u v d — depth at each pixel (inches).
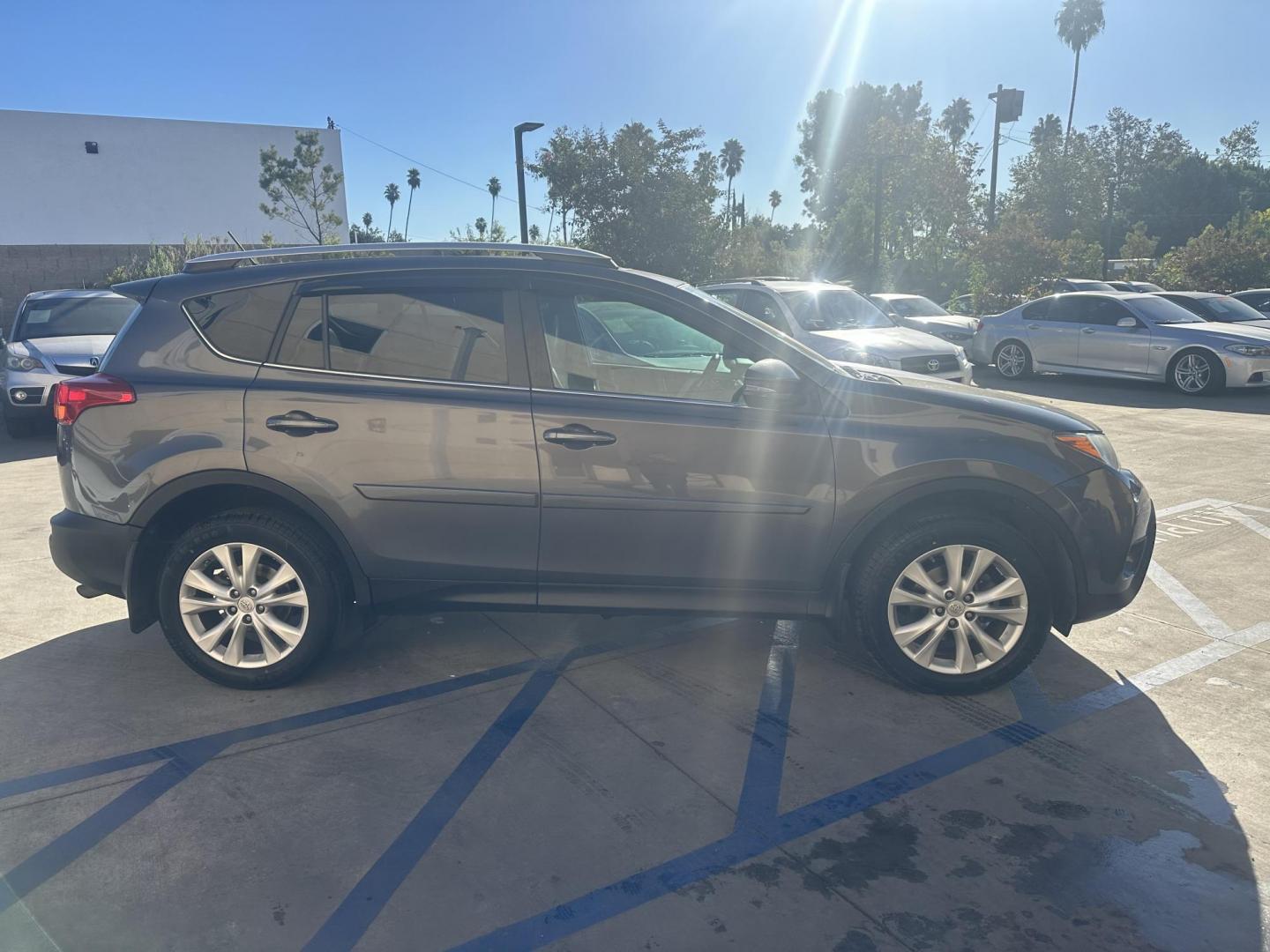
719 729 142.4
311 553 149.2
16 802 121.0
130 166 1467.8
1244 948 95.9
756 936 97.4
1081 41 2341.3
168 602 150.9
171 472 147.2
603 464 146.9
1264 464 337.4
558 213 1057.5
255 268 152.8
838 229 1338.6
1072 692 156.0
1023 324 612.1
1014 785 126.7
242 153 1549.0
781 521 149.1
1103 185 1450.5
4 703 149.6
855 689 156.6
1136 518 152.3
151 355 149.7
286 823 116.8
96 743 136.7
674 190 1024.9
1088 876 107.5
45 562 226.5
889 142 1336.1
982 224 1330.0
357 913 100.4
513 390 148.6
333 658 168.9
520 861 109.7
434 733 140.8
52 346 409.4
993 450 146.3
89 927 97.9
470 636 179.2
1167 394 537.0
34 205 1408.7
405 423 146.9
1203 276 1035.9
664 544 149.8
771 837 115.0
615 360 151.0
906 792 125.1
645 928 98.5
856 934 97.7
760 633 181.9
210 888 104.3
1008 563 147.2
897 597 149.6
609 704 150.6
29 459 366.0
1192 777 129.0
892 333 454.9
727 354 152.3
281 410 146.6
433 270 151.9
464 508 148.7
